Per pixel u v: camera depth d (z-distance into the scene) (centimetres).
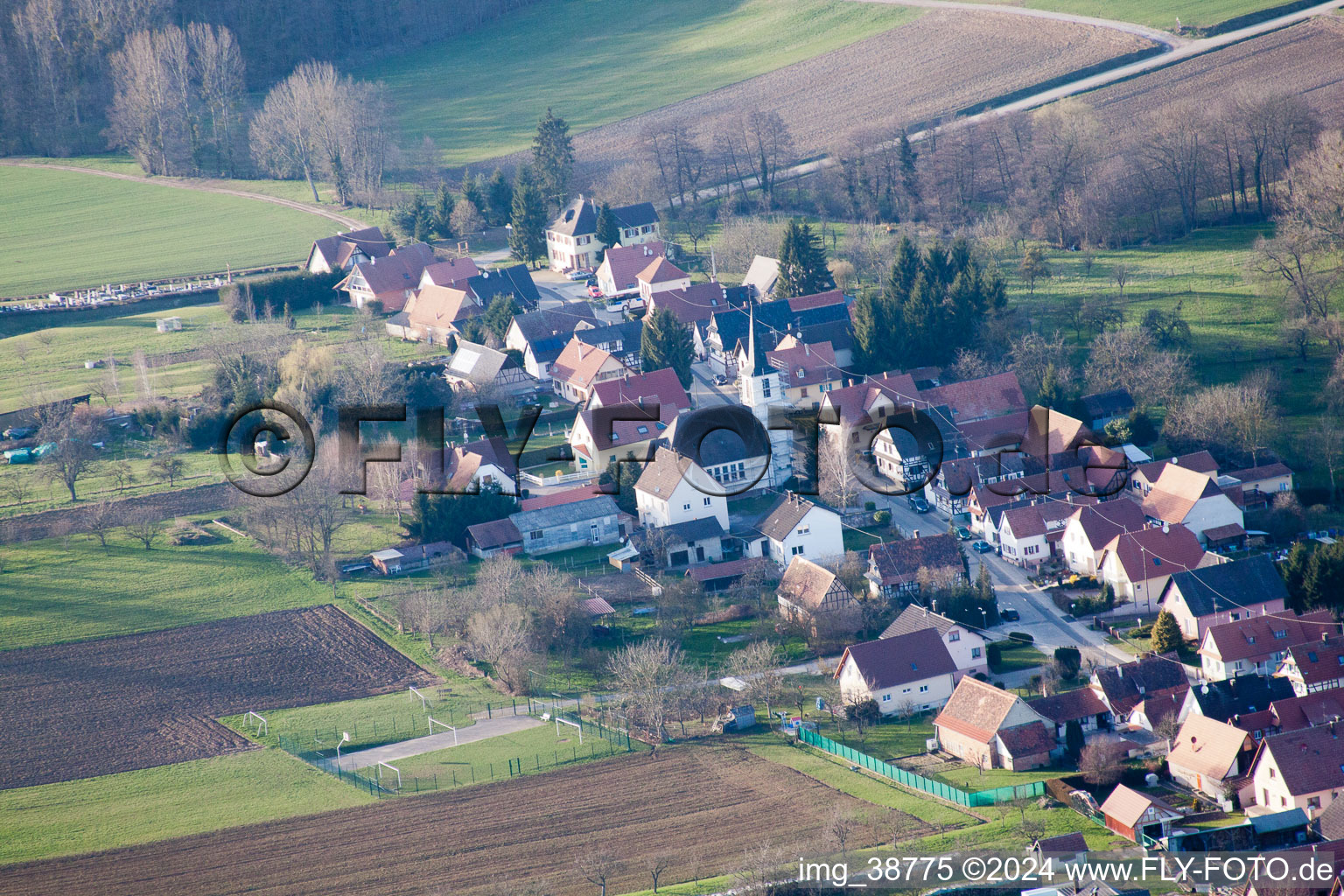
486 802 15862
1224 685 16512
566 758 16788
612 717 17762
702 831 14838
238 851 15125
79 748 17762
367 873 14538
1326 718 15750
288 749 17475
